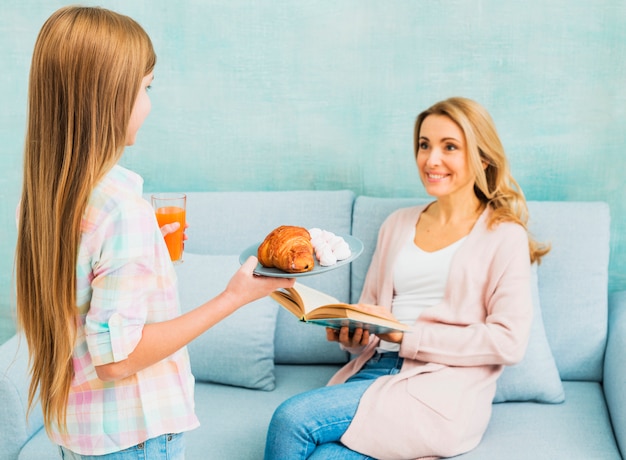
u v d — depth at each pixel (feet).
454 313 5.67
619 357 5.65
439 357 5.44
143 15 7.06
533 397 5.82
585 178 6.84
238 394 6.01
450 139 5.75
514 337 5.37
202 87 7.17
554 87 6.72
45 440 5.27
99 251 3.45
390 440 5.00
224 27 7.02
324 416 5.00
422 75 6.87
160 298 3.72
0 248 7.58
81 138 3.41
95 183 3.44
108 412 3.68
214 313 3.72
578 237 6.20
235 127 7.23
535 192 6.95
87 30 3.35
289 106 7.12
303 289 5.17
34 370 3.80
